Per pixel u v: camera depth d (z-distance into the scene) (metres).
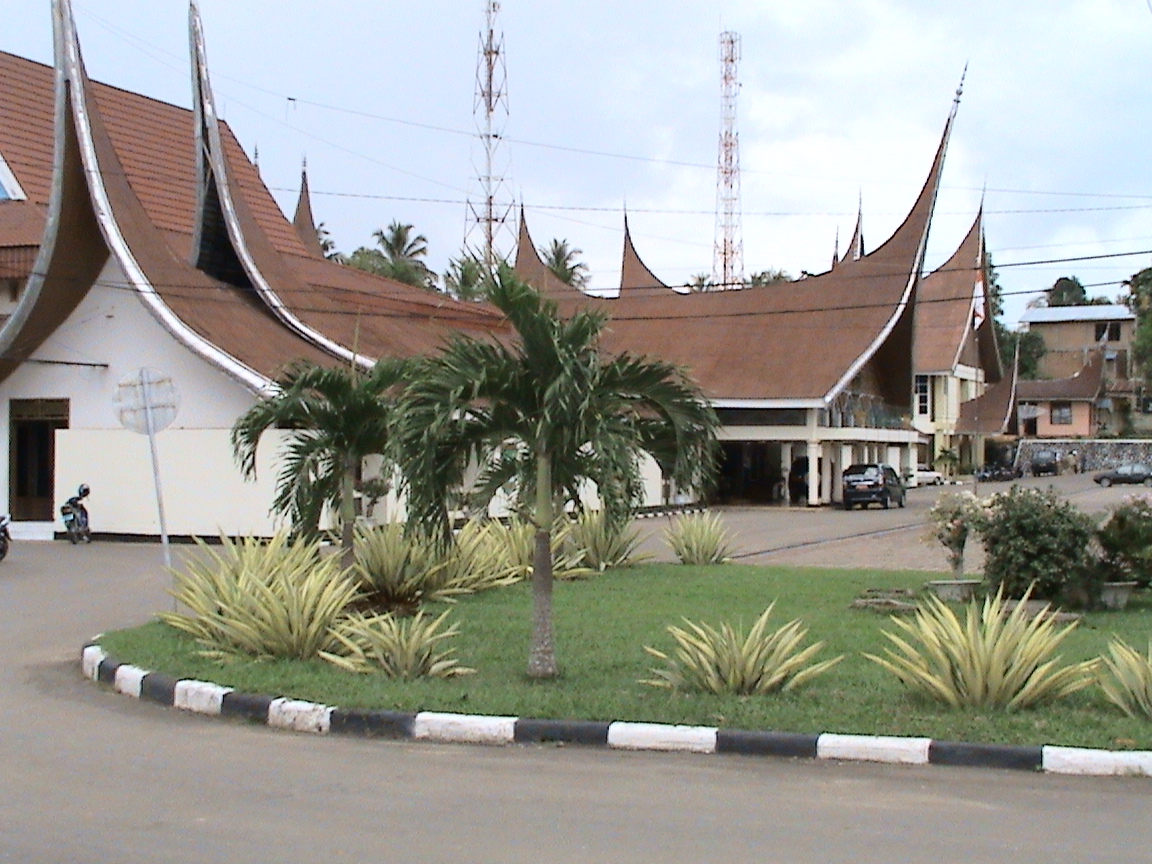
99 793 6.99
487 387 9.48
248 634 10.73
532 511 10.02
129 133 38.22
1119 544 14.12
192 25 29.70
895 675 9.56
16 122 35.22
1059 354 88.50
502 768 7.64
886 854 5.83
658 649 11.20
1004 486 56.84
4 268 29.91
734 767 7.66
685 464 9.91
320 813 6.55
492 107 45.66
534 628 9.98
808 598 14.95
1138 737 7.77
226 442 25.41
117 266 27.14
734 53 61.38
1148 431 79.94
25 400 28.03
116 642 11.60
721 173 62.06
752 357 44.94
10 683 10.73
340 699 9.02
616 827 6.30
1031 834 6.19
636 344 47.72
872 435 46.59
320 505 14.78
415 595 14.56
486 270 9.54
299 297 31.27
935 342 68.88
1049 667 8.67
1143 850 5.91
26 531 26.97
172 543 25.69
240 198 31.34
